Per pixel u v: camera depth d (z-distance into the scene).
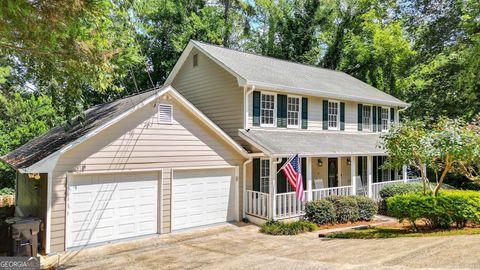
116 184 10.28
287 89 14.36
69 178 9.41
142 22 23.45
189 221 11.75
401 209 10.05
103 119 10.83
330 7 29.98
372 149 15.73
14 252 8.41
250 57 17.92
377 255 6.98
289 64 19.78
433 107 23.83
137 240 10.35
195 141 11.88
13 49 7.19
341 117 17.38
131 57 10.04
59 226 9.19
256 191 13.48
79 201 9.62
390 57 28.06
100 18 7.49
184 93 17.38
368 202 13.36
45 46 6.86
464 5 20.64
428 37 23.77
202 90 16.12
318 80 17.81
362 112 18.58
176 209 11.45
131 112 10.35
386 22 30.16
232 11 31.08
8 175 18.34
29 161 9.80
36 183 10.21
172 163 11.31
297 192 11.73
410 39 27.73
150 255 9.02
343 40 30.20
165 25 24.97
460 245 7.01
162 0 24.83
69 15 6.24
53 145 10.52
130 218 10.52
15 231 8.47
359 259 6.80
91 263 8.45
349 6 30.58
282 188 14.81
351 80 21.67
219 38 27.05
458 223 9.75
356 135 17.95
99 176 9.98
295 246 9.27
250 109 13.94
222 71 15.02
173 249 9.55
